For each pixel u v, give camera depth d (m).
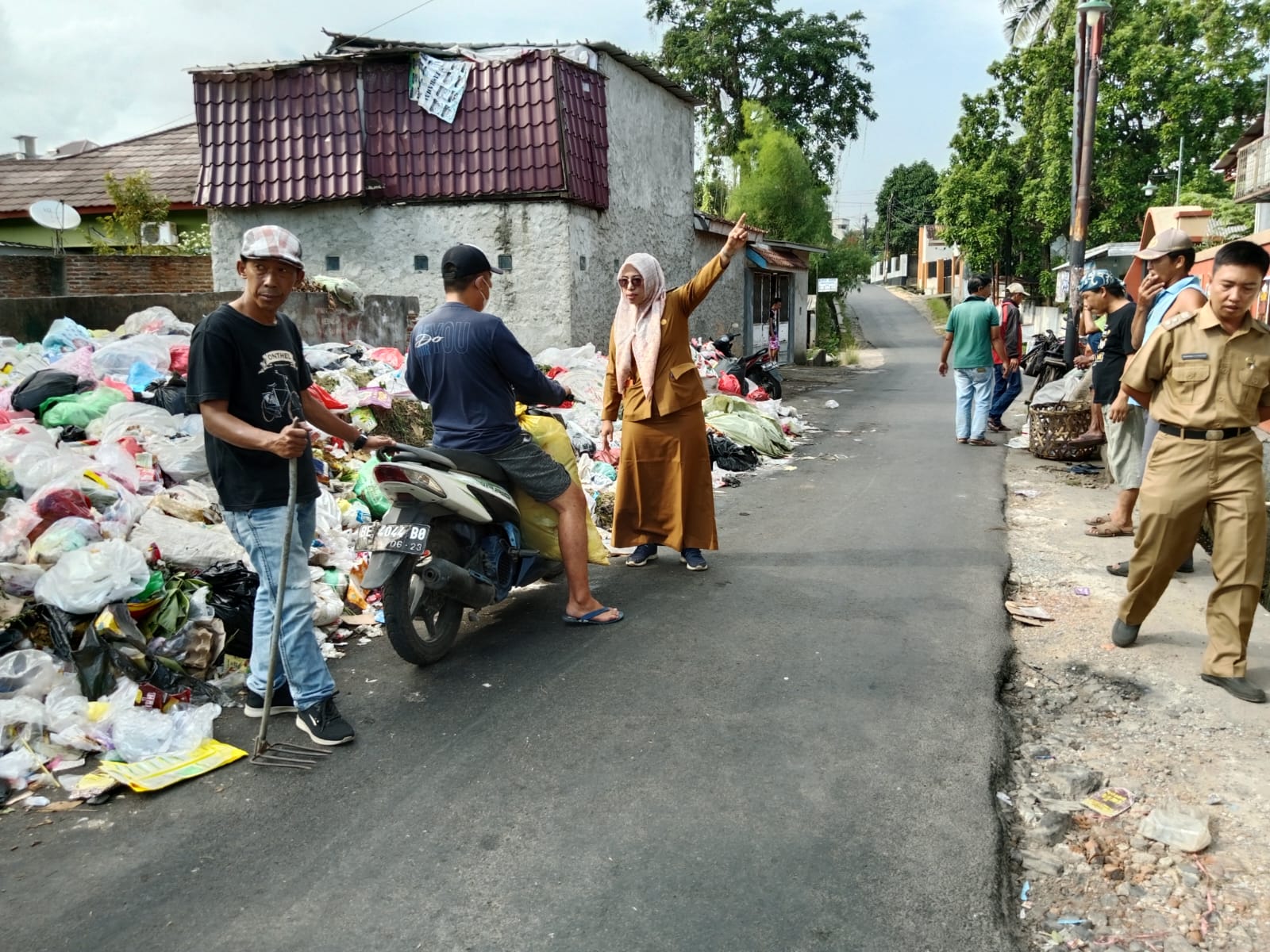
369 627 4.86
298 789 3.30
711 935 2.54
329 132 12.66
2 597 3.96
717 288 19.58
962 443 10.91
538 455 4.70
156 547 4.46
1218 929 2.63
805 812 3.11
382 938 2.54
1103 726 3.84
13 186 21.12
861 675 4.21
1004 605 5.21
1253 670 4.27
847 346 34.09
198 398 3.35
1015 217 34.50
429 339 4.53
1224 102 26.97
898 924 2.58
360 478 6.37
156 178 20.91
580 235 12.83
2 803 3.22
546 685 4.13
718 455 9.27
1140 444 6.37
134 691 3.81
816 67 34.00
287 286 3.49
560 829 3.03
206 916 2.63
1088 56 10.84
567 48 13.16
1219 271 3.91
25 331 7.94
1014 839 3.07
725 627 4.83
